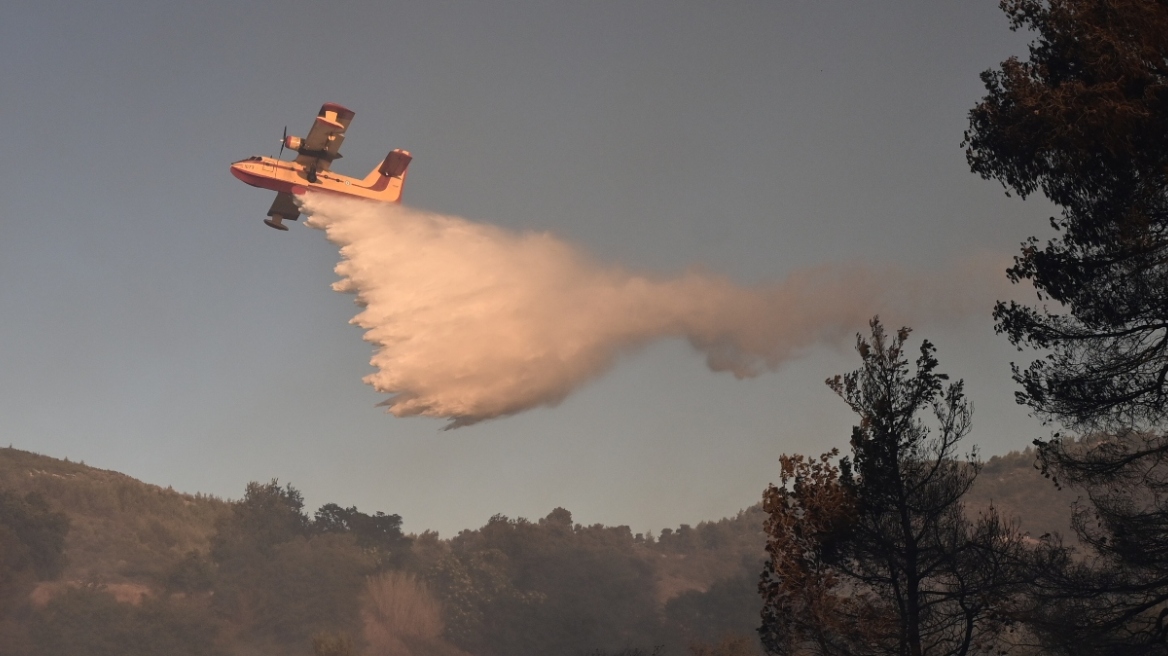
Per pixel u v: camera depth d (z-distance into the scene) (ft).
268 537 577.84
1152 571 91.81
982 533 100.48
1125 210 86.94
